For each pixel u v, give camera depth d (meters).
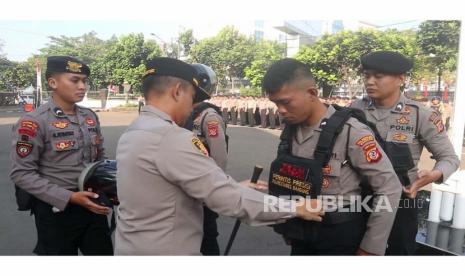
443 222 2.62
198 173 1.21
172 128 1.24
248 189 1.32
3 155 5.99
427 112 1.95
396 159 1.86
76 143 2.00
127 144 1.28
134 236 1.28
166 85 1.29
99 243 2.09
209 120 2.26
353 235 1.51
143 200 1.25
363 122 1.49
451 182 2.58
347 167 1.46
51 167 1.95
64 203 1.86
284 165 1.52
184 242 1.29
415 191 1.74
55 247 1.97
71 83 1.95
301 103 1.40
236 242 3.09
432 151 1.96
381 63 1.92
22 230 3.33
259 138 8.20
